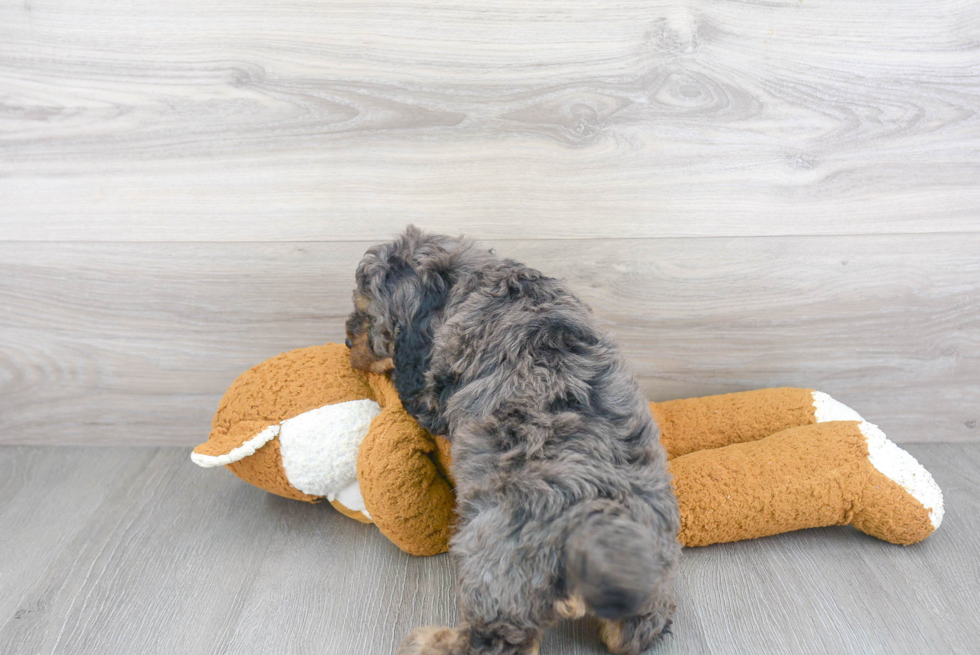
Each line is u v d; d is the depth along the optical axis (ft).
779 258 7.37
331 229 7.33
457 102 6.97
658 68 6.86
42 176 7.18
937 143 7.00
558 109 6.98
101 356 7.75
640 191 7.20
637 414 5.23
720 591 5.76
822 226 7.26
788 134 7.01
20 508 6.93
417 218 7.30
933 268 7.35
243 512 6.95
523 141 7.06
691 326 7.61
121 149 7.11
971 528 6.47
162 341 7.70
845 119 6.97
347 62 6.87
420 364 5.71
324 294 7.53
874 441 6.33
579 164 7.13
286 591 5.85
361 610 5.65
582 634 5.41
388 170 7.16
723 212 7.25
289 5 6.70
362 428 6.22
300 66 6.89
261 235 7.35
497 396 5.21
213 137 7.07
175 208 7.27
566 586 4.46
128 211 7.27
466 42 6.80
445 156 7.11
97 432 8.04
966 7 6.63
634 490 4.74
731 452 6.43
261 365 6.70
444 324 5.68
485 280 5.83
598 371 5.32
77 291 7.52
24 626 5.45
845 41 6.75
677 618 5.49
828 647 5.19
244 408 6.35
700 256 7.38
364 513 6.56
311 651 5.23
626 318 7.60
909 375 7.72
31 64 6.88
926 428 7.89
